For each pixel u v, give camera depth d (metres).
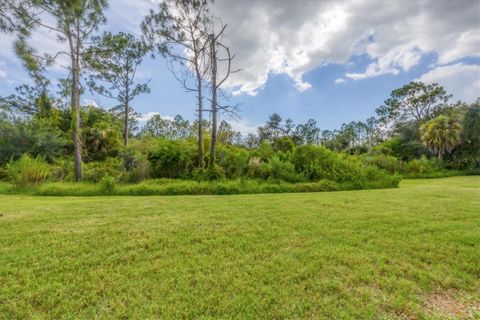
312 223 4.25
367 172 12.43
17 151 15.38
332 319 1.88
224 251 3.06
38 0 10.77
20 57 11.43
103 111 25.56
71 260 2.76
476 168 27.16
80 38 12.52
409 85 37.25
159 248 3.13
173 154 12.24
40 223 4.15
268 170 11.88
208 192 9.75
